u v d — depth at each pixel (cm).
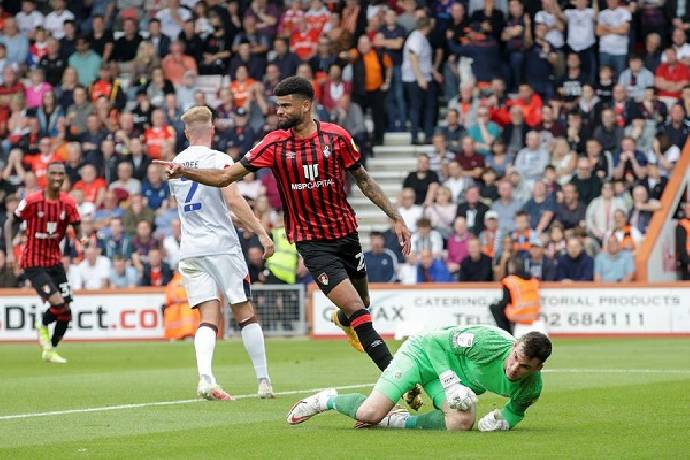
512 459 1809
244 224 2800
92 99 6962
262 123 6619
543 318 5591
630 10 6969
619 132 6438
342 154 2459
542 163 6331
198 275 2841
